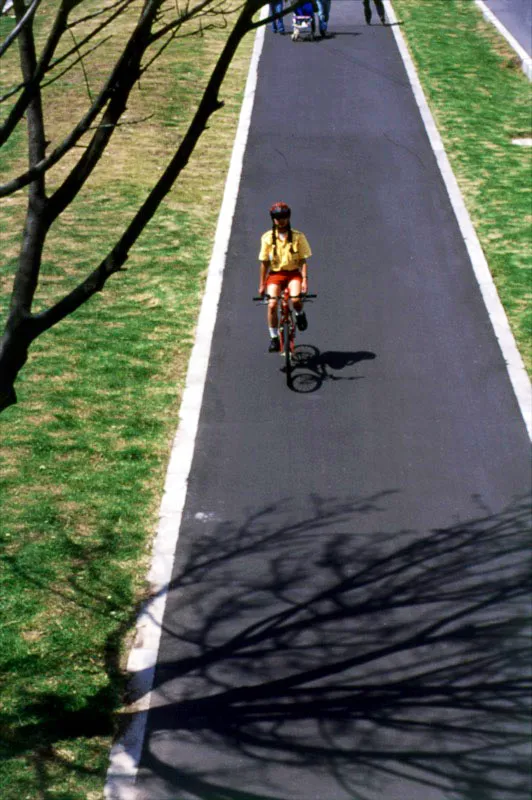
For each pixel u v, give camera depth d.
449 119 28.23
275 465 13.47
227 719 9.43
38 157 6.54
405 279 19.08
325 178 24.16
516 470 13.31
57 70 32.12
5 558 11.48
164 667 10.06
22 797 8.38
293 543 11.96
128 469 13.33
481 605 10.91
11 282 19.39
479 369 15.84
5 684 9.69
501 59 34.44
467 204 22.70
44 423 14.30
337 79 31.47
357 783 8.71
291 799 8.55
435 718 9.41
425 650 10.27
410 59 33.59
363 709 9.53
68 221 22.05
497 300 18.14
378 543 11.96
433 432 14.19
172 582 11.29
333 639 10.45
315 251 20.28
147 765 8.88
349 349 16.55
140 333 17.08
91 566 11.45
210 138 26.95
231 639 10.45
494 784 8.67
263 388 15.38
